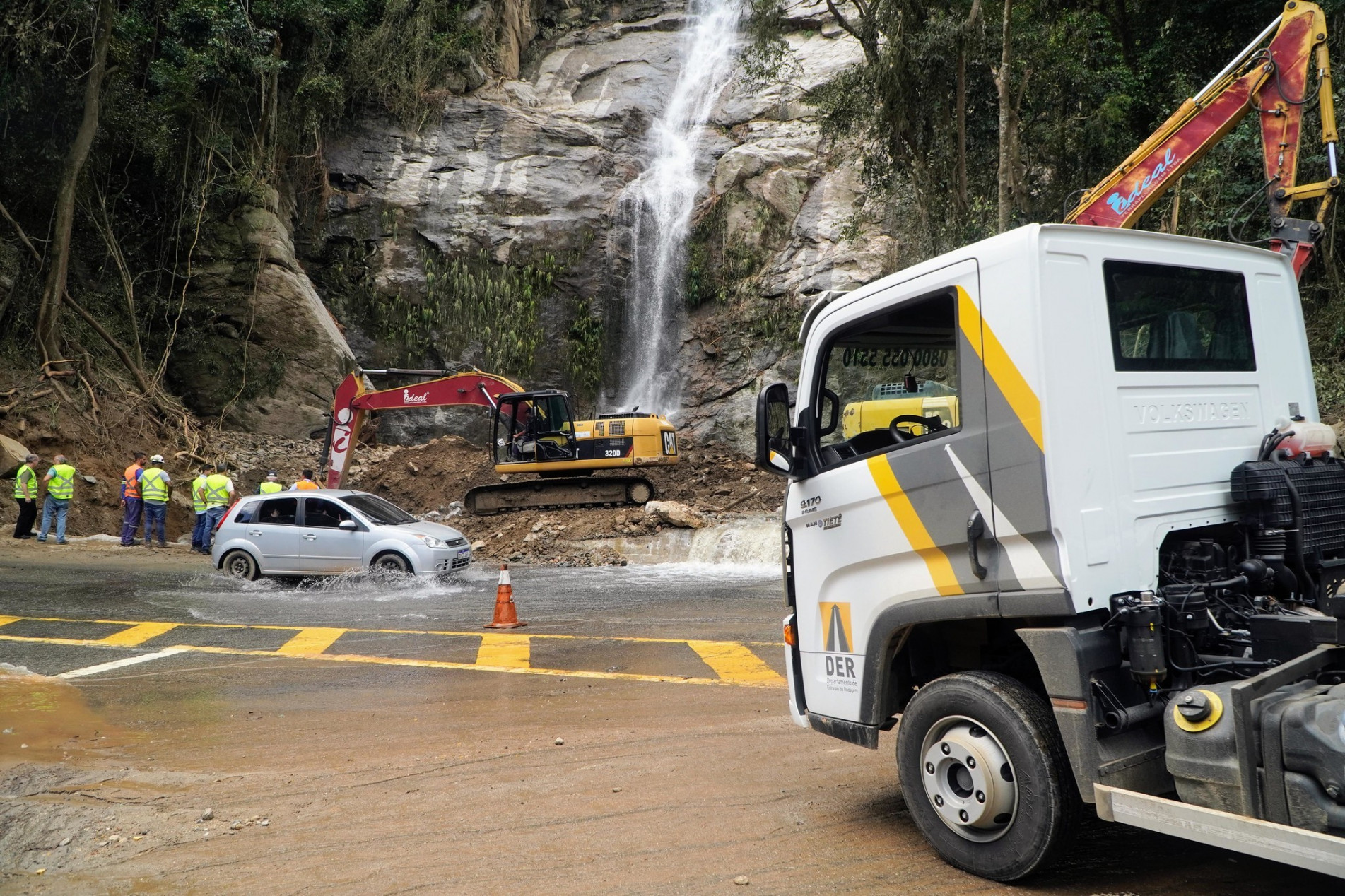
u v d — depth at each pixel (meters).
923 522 4.34
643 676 9.03
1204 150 9.53
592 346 38.44
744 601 14.27
